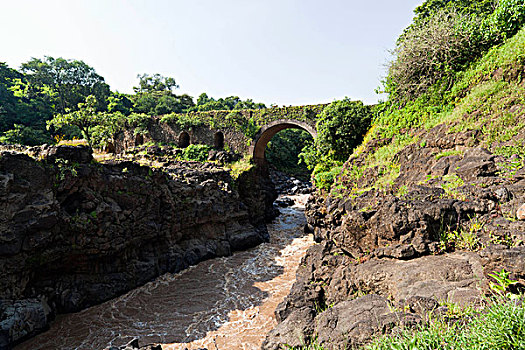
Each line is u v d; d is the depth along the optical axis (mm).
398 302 4895
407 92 14203
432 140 10141
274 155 57219
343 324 4883
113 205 13883
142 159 26578
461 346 2936
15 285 10297
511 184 6242
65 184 12133
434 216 6406
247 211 23188
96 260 13117
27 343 9875
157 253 16297
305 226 24578
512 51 9898
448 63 12602
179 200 17781
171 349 9625
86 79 59781
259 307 12375
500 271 4035
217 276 15805
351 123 19172
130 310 12195
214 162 28750
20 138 33125
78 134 41500
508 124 8211
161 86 83062
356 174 13297
